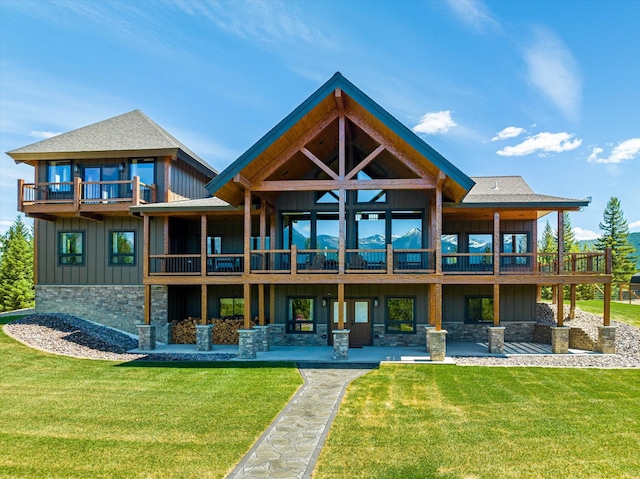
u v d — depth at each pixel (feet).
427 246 56.70
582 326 58.59
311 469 21.35
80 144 65.10
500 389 35.19
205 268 54.39
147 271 55.57
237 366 43.68
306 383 37.22
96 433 25.80
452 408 30.42
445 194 52.80
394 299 57.57
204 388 35.45
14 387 35.09
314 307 58.39
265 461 22.26
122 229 63.93
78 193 60.85
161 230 62.64
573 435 25.44
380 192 57.93
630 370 41.42
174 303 63.26
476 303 60.70
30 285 125.39
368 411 29.86
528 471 21.07
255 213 58.54
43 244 65.05
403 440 24.80
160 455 22.89
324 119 49.44
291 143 49.67
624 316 67.87
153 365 43.68
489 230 62.59
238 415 28.99
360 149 58.39
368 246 57.88
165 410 29.89
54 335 51.80
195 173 75.10
